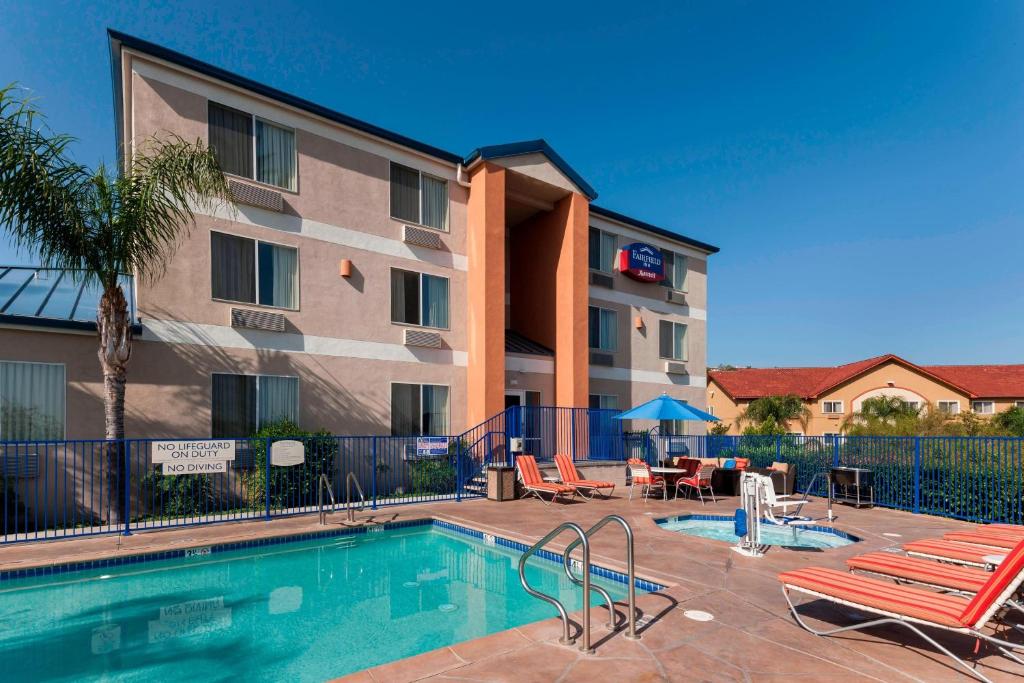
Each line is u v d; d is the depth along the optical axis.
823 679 3.88
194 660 4.94
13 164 8.26
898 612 4.11
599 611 5.27
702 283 24.23
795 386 40.47
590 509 11.35
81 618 5.95
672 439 20.25
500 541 8.93
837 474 12.36
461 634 5.54
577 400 17.88
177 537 8.55
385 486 14.03
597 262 20.30
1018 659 3.91
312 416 13.16
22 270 14.64
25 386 9.67
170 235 10.10
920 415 32.28
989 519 10.05
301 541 9.05
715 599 5.59
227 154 12.35
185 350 11.43
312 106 13.47
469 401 16.08
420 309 15.45
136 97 11.26
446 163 16.28
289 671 4.72
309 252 13.42
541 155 17.38
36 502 9.54
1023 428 26.89
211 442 9.55
